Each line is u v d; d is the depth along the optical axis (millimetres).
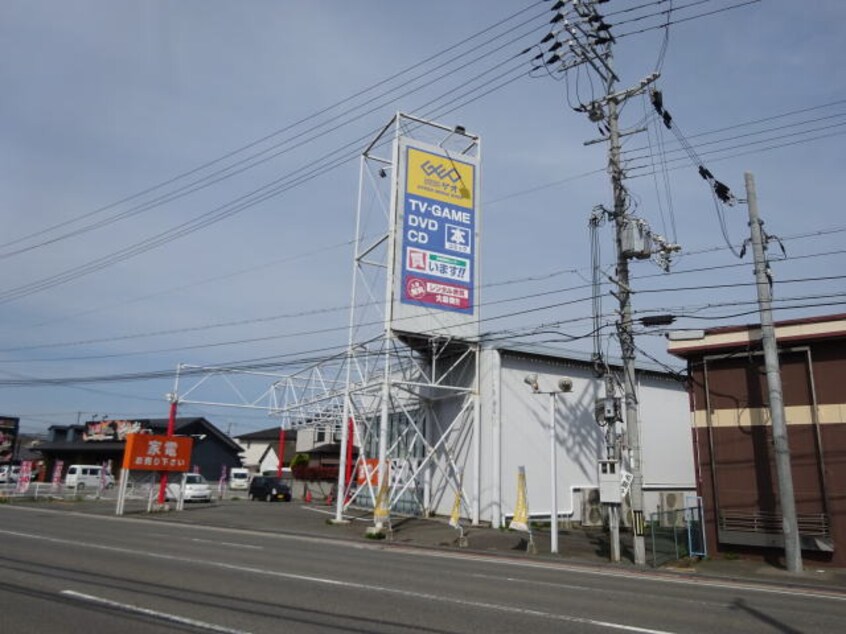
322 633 7582
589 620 8828
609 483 17641
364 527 24750
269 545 17938
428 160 27391
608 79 19406
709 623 8969
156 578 11172
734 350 19016
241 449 68500
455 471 26734
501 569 14594
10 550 14453
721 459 18781
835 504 16875
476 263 27703
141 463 30750
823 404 17500
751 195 17688
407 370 31312
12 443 71312
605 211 19109
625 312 18109
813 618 9602
